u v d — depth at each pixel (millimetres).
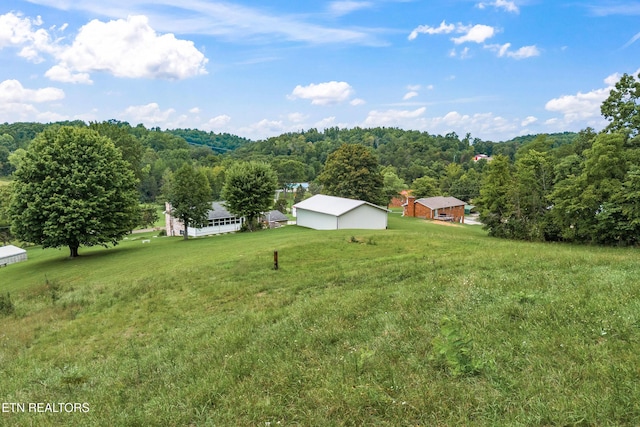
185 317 10375
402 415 3879
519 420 3562
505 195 33000
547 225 30375
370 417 3943
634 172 23391
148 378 6184
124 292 13758
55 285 17531
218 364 6043
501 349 5023
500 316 6211
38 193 24594
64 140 26297
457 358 4664
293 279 13102
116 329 10016
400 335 5961
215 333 8086
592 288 7125
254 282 13344
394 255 16641
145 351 8031
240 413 4406
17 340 9906
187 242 33000
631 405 3523
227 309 10602
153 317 10672
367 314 7488
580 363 4426
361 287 10531
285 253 18484
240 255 19250
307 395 4520
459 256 13625
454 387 4215
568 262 10039
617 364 4219
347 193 54156
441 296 7926
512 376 4340
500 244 19172
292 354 5898
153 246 31578
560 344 4902
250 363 5793
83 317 11539
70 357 8352
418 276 10773
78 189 25203
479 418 3695
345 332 6547
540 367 4438
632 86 27812
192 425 4348
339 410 4125
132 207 29172
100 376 6738
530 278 8586
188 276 15156
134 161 45594
